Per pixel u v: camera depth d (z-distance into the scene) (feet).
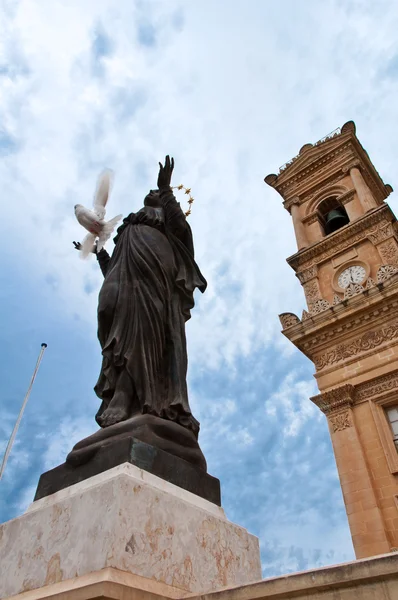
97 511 8.42
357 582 6.33
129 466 9.49
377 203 104.22
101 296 14.43
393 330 68.18
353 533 55.21
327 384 69.82
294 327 77.36
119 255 15.96
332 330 74.08
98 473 9.96
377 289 71.15
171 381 13.32
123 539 7.91
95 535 8.05
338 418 65.41
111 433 10.96
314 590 6.57
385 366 65.82
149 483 9.49
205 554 9.57
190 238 17.25
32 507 10.32
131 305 13.83
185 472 11.02
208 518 10.29
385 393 63.57
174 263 16.12
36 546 8.99
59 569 8.18
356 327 71.97
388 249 80.64
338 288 82.94
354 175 99.55
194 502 10.50
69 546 8.36
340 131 110.22
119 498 8.30
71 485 10.18
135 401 12.46
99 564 7.57
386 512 54.85
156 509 8.95
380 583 6.19
